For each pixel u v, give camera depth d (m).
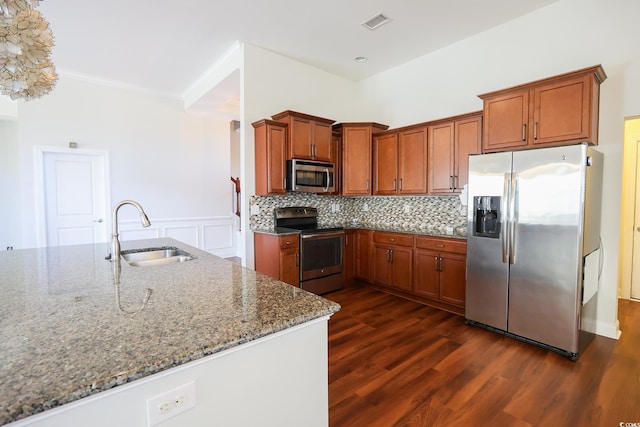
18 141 4.36
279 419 1.05
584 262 2.44
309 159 3.98
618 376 2.16
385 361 2.38
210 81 4.53
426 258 3.60
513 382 2.11
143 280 1.52
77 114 4.64
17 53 1.31
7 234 4.72
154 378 0.79
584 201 2.34
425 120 4.21
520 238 2.65
